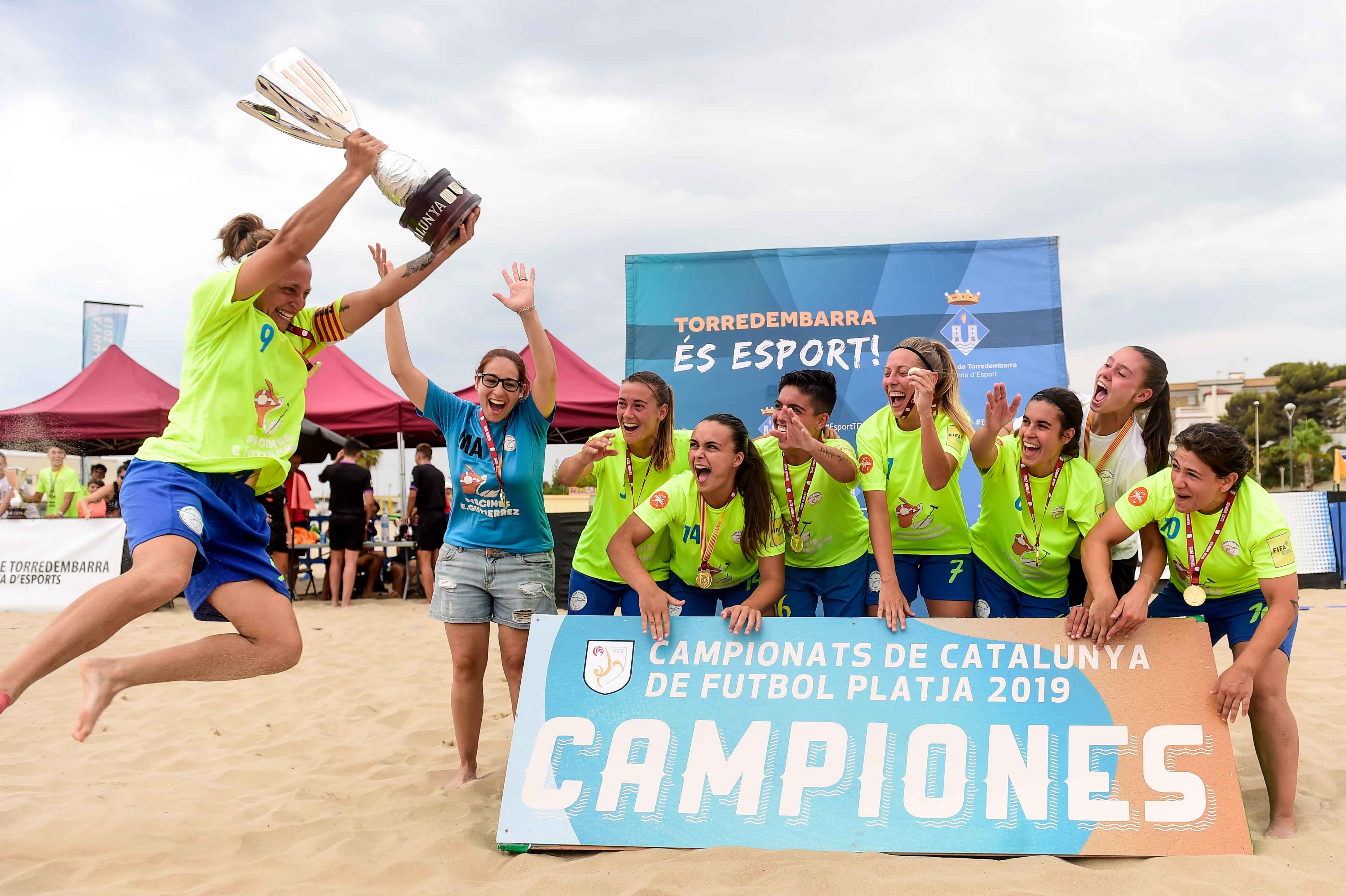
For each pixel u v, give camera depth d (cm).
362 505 1068
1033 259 627
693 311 641
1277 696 296
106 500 1174
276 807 329
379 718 491
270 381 275
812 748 290
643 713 300
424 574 1098
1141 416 364
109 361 1173
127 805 332
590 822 282
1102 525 322
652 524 342
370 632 815
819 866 251
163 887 251
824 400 371
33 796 341
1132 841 268
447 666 639
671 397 382
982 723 290
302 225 257
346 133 264
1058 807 275
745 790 285
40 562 1005
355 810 330
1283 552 293
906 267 633
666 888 239
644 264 646
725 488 344
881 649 307
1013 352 621
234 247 303
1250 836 276
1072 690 294
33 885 250
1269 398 8488
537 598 362
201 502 256
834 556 393
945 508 385
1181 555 314
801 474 379
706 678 305
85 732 226
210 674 258
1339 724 425
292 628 274
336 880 256
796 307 635
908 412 380
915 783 282
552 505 1459
